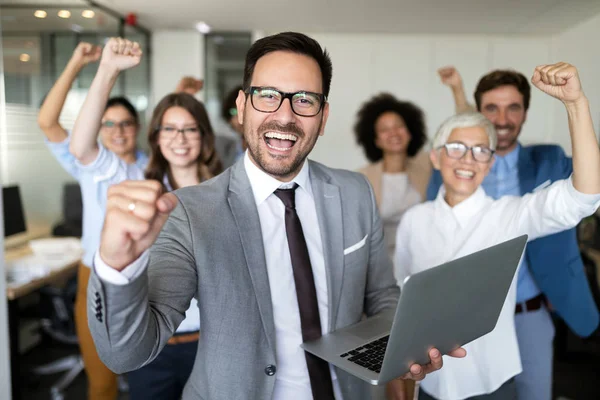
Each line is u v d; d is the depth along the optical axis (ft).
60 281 9.69
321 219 3.52
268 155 3.19
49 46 11.97
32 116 11.57
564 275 5.45
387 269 4.06
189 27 13.26
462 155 4.80
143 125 14.15
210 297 3.02
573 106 3.53
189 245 2.98
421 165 9.82
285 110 3.10
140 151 8.20
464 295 2.74
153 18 12.40
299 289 3.34
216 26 13.08
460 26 11.99
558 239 5.39
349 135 13.99
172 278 2.79
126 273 2.09
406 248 5.46
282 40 3.16
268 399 3.11
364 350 3.11
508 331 4.71
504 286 3.11
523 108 5.97
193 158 6.27
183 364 5.66
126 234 1.99
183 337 5.58
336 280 3.48
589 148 3.56
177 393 5.86
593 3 8.08
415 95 13.74
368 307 4.03
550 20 9.55
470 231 4.83
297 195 3.56
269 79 3.12
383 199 9.32
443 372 4.72
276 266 3.35
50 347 10.46
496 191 5.82
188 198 3.16
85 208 6.95
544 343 5.65
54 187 12.14
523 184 5.81
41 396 8.41
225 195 3.26
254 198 3.32
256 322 3.10
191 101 6.23
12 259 9.08
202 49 14.01
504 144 5.94
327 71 3.34
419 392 5.09
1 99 10.84
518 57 12.23
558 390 7.32
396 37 13.57
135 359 2.32
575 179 3.76
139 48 5.34
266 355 3.14
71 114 12.37
